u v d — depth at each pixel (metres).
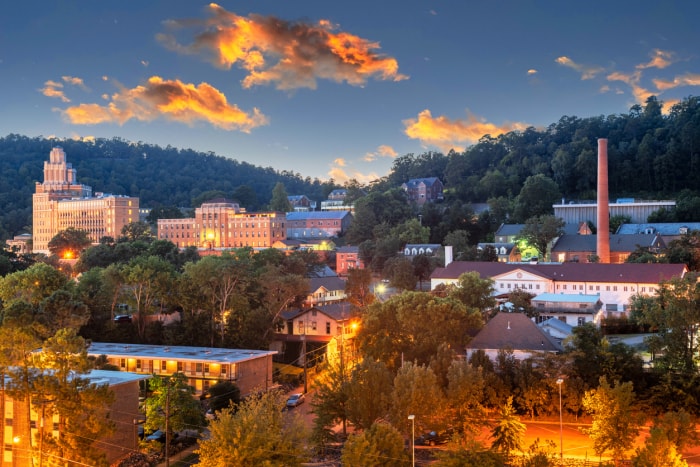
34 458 71.44
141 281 129.50
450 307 102.56
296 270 165.88
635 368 87.44
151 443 80.25
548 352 91.62
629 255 181.75
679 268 139.50
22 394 70.81
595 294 142.75
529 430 82.00
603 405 71.69
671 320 89.69
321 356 121.94
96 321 131.12
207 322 126.50
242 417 66.12
